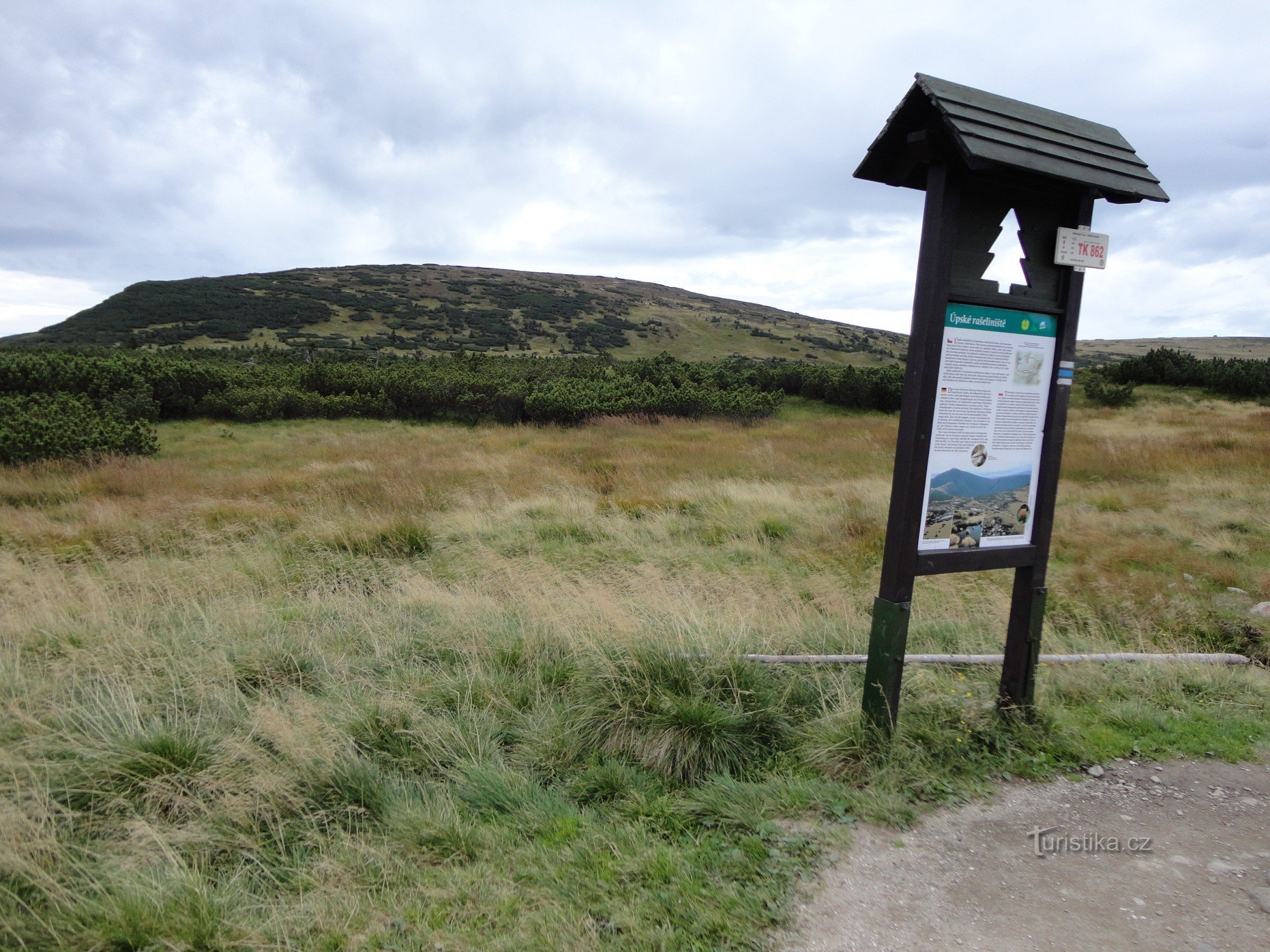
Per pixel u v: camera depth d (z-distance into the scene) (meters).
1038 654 3.64
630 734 3.38
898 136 3.20
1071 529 9.02
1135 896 2.47
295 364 32.56
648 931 2.22
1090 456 14.36
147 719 3.34
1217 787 3.24
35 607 4.91
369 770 3.02
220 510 8.91
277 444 17.27
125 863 2.44
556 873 2.50
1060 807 3.05
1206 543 8.44
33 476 11.41
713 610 5.18
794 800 2.97
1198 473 12.23
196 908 2.23
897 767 3.17
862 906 2.39
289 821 2.77
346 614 5.23
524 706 3.82
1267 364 28.08
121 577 6.11
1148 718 3.84
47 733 3.10
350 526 8.21
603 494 10.86
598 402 22.67
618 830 2.75
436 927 2.25
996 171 3.00
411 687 3.90
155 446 14.93
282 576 6.61
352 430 20.91
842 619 5.27
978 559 3.38
